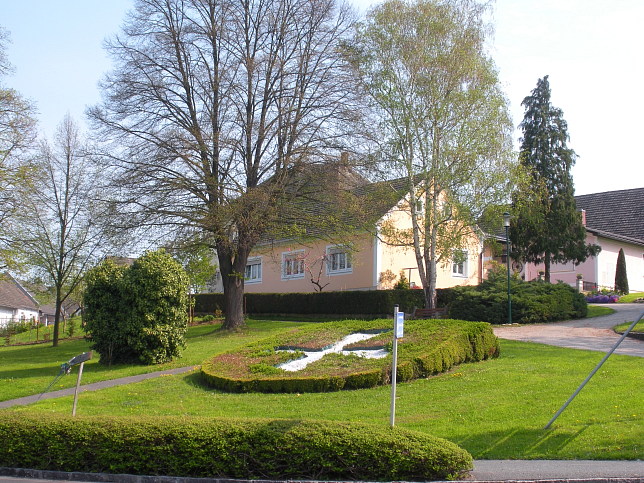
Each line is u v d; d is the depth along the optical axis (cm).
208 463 790
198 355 1830
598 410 976
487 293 2539
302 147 2350
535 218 3247
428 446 752
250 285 3959
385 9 2555
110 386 1433
